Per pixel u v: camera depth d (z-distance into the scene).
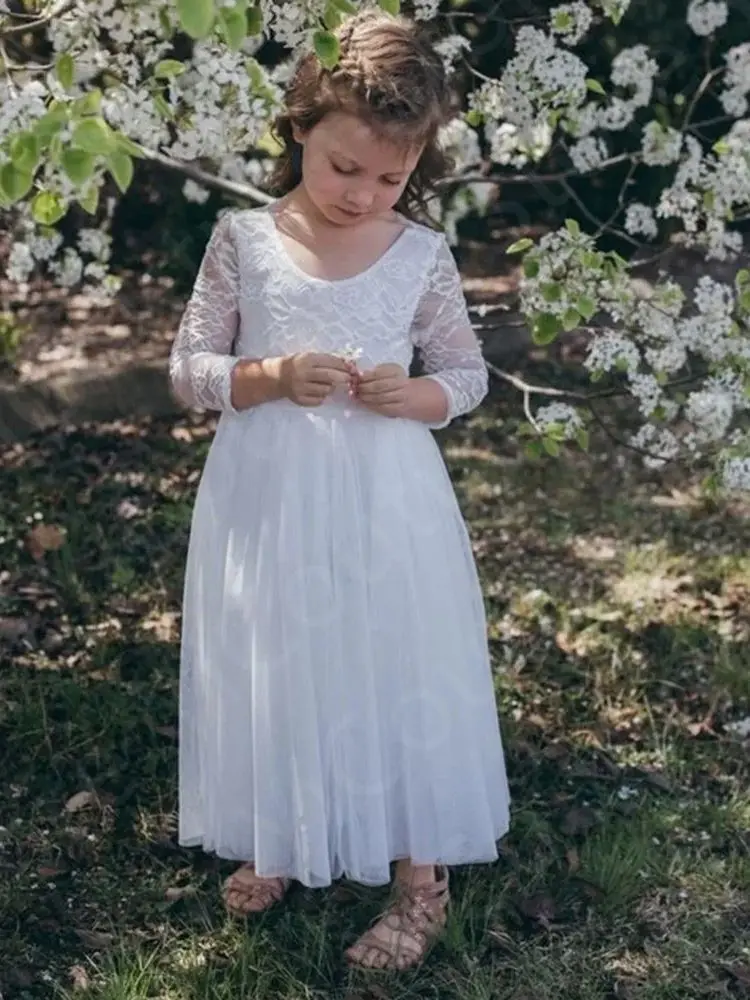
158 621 4.05
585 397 3.60
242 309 2.62
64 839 3.07
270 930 2.82
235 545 2.59
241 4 1.99
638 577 4.46
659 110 5.02
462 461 5.46
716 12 4.04
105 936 2.79
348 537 2.54
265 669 2.56
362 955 2.71
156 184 6.69
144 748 3.41
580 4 3.46
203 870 3.00
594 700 3.70
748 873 3.00
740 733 3.56
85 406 5.70
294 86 2.54
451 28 3.78
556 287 3.19
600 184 6.52
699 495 5.16
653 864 3.03
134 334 6.37
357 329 2.56
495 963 2.73
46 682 3.66
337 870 2.70
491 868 3.00
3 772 3.30
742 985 2.70
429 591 2.60
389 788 2.63
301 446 2.54
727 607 4.25
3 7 2.81
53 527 4.58
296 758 2.56
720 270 6.18
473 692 2.70
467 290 6.69
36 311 6.55
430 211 3.74
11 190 2.04
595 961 2.75
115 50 3.01
